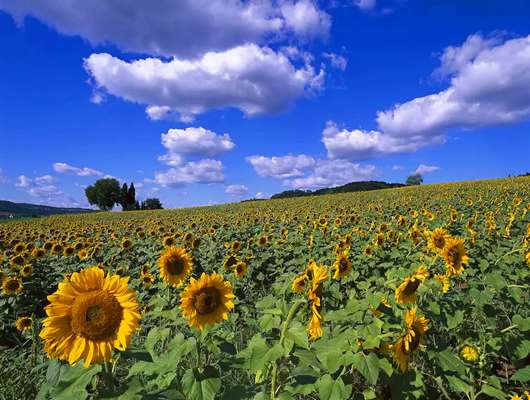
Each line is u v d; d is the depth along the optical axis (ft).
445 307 16.33
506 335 15.29
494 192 100.83
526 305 20.74
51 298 8.93
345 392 10.78
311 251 37.47
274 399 10.60
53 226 97.86
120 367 16.01
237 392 11.29
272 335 14.23
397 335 12.12
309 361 10.97
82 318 8.75
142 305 25.20
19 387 17.60
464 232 39.55
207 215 111.86
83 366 9.43
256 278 34.81
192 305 12.20
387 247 33.17
